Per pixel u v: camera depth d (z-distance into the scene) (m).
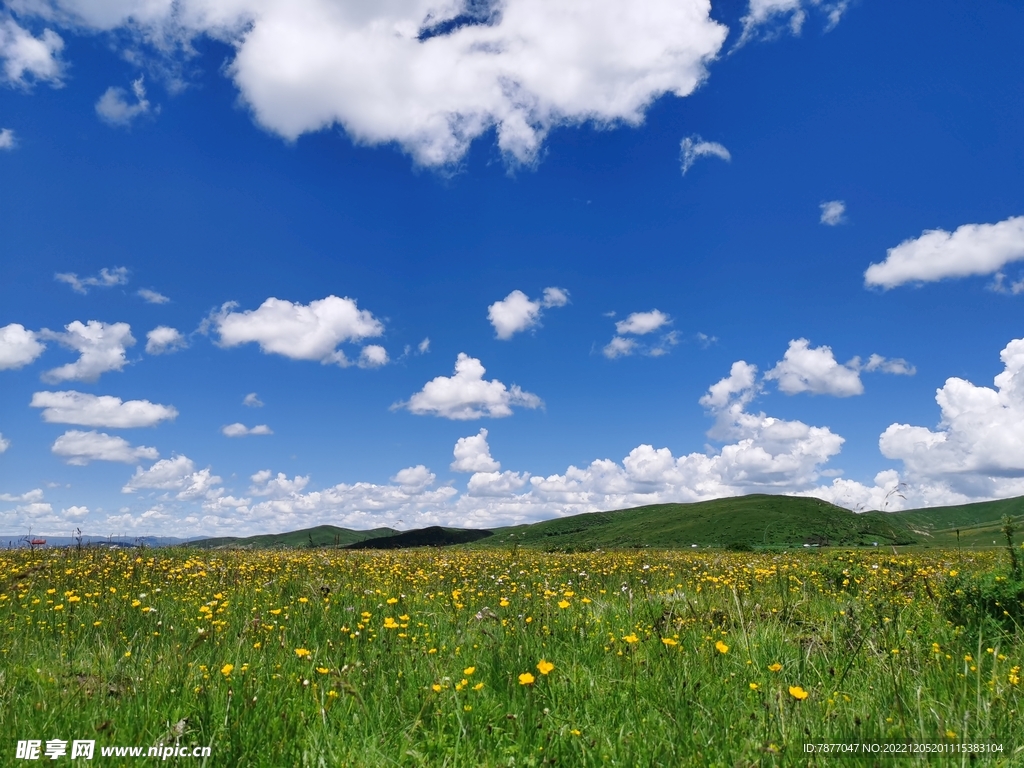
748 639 6.34
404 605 8.68
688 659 5.60
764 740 4.02
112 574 12.13
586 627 6.94
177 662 5.39
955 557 15.48
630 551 25.94
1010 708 4.51
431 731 4.32
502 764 3.87
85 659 5.93
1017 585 7.05
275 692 4.70
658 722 4.36
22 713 4.27
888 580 10.39
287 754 3.83
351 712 4.53
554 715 4.43
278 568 14.30
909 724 4.20
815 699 4.72
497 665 5.40
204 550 21.84
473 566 15.15
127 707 4.42
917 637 6.51
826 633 6.56
